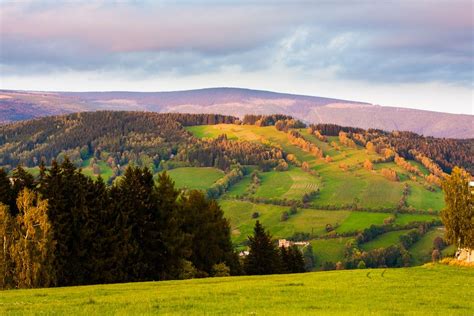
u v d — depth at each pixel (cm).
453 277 6116
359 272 6962
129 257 6956
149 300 3981
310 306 3722
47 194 6644
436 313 3444
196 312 3394
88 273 6706
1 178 7025
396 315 3350
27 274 5788
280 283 5372
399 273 6681
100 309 3544
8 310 3475
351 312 3425
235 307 3659
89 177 7344
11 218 5997
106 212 6919
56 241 6056
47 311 3394
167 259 7519
